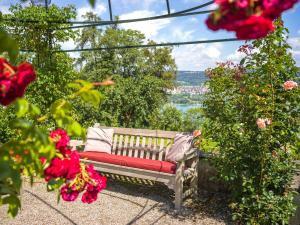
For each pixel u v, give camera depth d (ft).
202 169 17.19
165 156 16.92
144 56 60.64
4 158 3.69
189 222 13.69
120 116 42.27
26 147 3.73
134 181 18.33
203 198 16.22
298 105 12.33
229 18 2.61
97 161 16.99
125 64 57.21
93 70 56.34
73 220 13.53
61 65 17.61
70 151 4.79
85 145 18.53
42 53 16.60
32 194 15.96
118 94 39.40
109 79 4.25
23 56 16.43
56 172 4.38
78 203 15.34
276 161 12.49
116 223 13.43
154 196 16.66
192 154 15.72
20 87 3.14
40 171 4.07
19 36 16.16
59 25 16.70
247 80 13.01
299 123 12.35
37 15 15.65
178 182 14.85
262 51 12.29
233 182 13.56
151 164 15.49
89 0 3.18
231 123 13.43
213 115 14.12
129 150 18.24
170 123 38.17
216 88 14.10
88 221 13.51
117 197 16.42
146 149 17.80
